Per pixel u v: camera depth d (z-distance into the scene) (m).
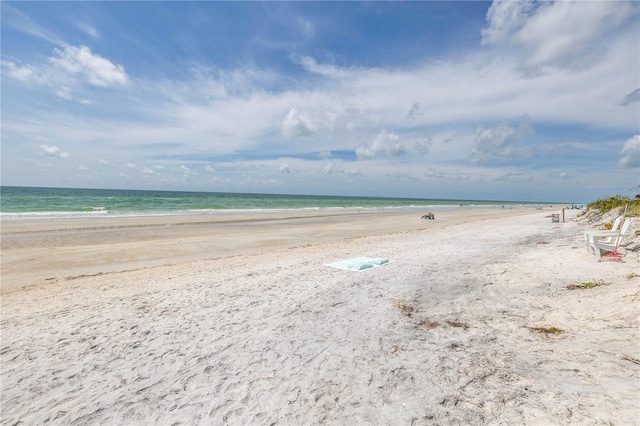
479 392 3.18
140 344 4.91
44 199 53.97
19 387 3.89
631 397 2.73
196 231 20.41
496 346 4.12
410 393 3.31
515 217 33.53
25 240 15.64
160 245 15.19
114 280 9.17
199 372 4.04
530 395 3.01
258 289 7.59
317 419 3.04
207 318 5.87
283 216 33.72
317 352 4.39
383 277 8.24
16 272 10.27
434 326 5.01
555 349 3.80
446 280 7.68
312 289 7.43
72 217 26.78
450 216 37.53
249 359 4.30
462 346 4.23
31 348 4.89
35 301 7.34
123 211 35.31
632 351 3.43
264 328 5.32
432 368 3.75
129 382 3.90
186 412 3.28
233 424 3.06
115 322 5.85
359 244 14.77
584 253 9.05
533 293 6.11
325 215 36.50
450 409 2.99
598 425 2.48
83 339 5.16
